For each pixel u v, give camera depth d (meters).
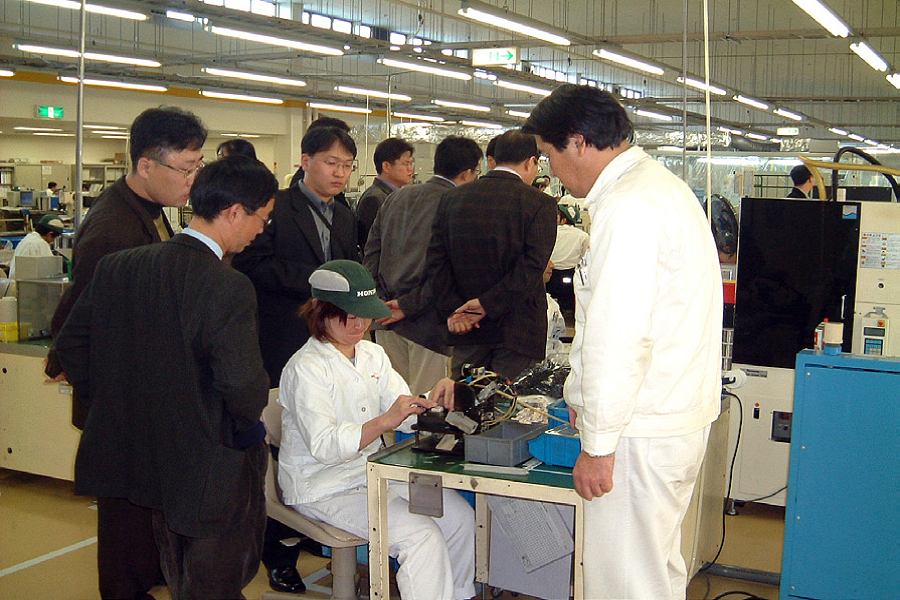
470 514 2.46
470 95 17.98
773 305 3.34
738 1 9.95
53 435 3.76
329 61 14.89
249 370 1.83
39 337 3.92
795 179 5.96
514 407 2.26
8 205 12.12
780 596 2.47
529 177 3.11
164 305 1.85
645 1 10.25
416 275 3.46
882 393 2.28
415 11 11.37
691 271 1.76
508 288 2.93
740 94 13.05
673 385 1.76
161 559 2.08
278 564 2.78
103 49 10.17
